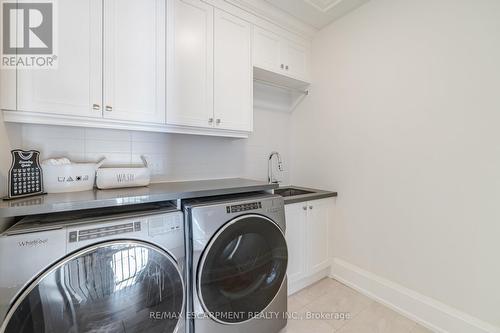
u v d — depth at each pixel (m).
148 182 1.43
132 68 1.29
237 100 1.73
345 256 1.99
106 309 0.86
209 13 1.58
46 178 1.12
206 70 1.57
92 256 0.82
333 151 2.11
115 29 1.24
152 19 1.36
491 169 1.23
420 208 1.51
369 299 1.74
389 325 1.47
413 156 1.55
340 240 2.03
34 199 0.96
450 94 1.37
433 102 1.45
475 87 1.28
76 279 0.80
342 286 1.92
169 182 1.74
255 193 1.50
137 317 0.92
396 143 1.64
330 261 2.04
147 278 0.94
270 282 1.33
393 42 1.65
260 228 1.27
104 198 0.96
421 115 1.50
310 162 2.33
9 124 1.09
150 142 1.67
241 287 1.21
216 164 2.01
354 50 1.91
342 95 2.02
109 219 0.90
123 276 0.89
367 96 1.82
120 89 1.26
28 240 0.74
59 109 1.10
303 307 1.64
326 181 2.17
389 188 1.69
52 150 1.32
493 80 1.21
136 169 1.38
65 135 1.36
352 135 1.94
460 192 1.34
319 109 2.24
